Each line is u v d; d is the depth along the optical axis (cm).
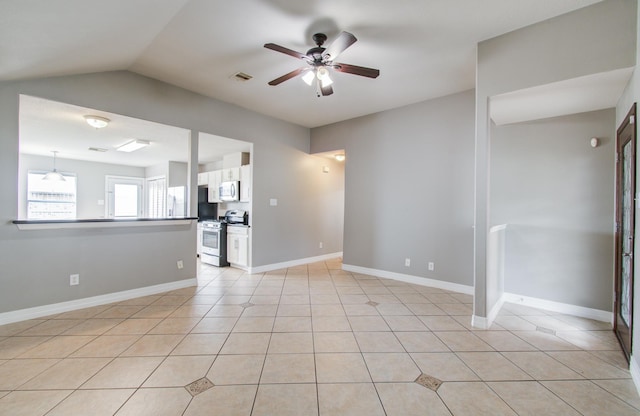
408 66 310
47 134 423
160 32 248
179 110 370
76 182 657
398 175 436
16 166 259
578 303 300
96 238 310
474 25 239
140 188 758
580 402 165
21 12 168
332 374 189
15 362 197
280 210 509
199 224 595
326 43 265
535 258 325
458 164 378
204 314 290
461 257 374
